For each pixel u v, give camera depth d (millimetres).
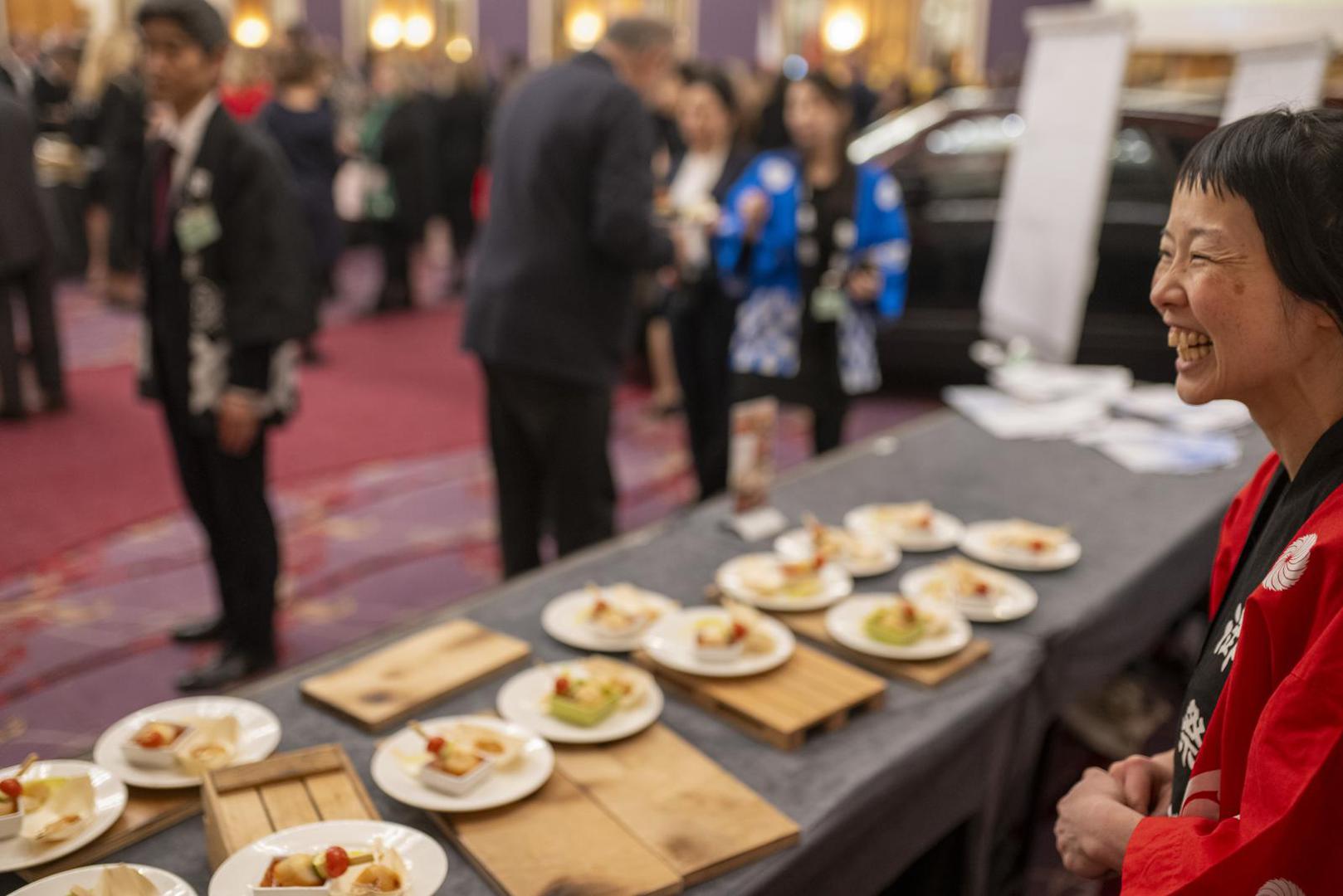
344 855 1055
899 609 1625
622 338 2811
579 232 2645
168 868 1135
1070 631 1722
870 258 3160
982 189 5043
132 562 3404
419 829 1187
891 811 1346
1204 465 2494
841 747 1371
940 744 1409
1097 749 2443
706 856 1133
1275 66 2547
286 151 5516
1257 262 867
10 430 4523
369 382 5461
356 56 12977
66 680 2723
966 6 12195
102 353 5781
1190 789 944
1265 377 899
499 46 12977
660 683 1519
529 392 2756
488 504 4000
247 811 1164
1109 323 4844
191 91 2256
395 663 1506
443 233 10328
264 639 2701
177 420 2508
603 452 2852
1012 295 3148
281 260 2352
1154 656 2883
